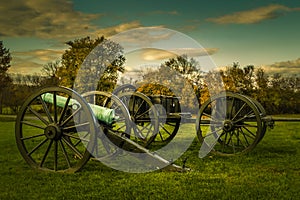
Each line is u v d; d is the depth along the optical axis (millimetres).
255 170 7004
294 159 8211
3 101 29438
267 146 10477
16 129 6555
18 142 6570
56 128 6309
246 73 28281
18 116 6523
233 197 5117
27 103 6461
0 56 30984
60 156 8273
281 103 27672
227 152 9297
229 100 8898
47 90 6301
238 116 8930
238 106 8898
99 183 5840
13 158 8086
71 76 22719
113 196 5160
